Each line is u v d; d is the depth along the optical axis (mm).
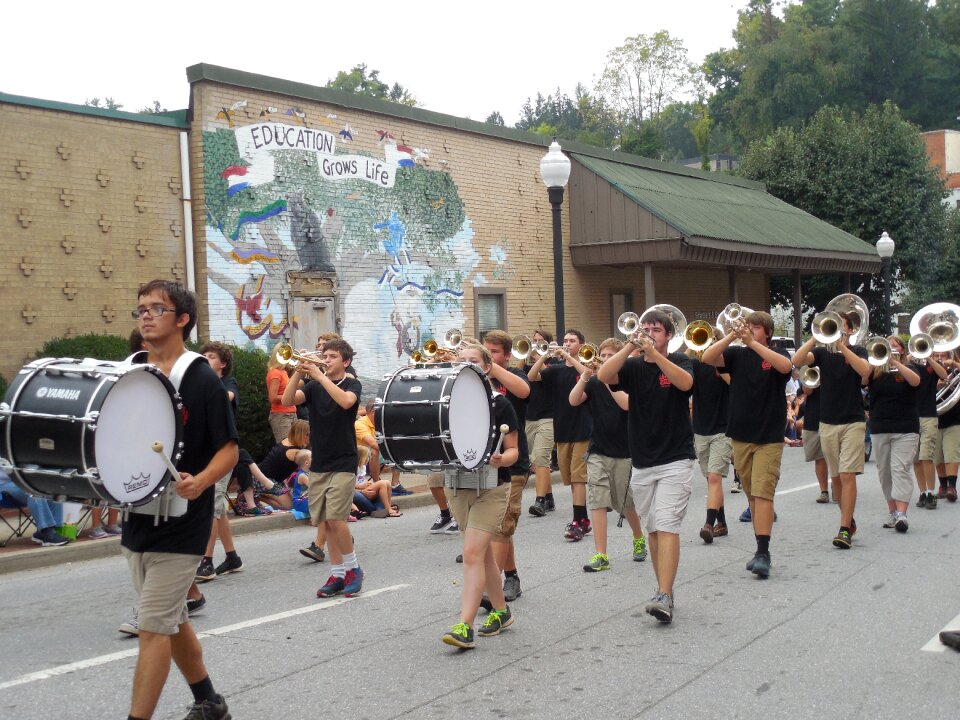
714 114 70125
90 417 4086
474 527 6566
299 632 7047
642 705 5426
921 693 5578
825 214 34656
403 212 18781
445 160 19750
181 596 4504
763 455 8469
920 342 11984
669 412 6969
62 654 6699
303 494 12203
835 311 10102
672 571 6996
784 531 10859
